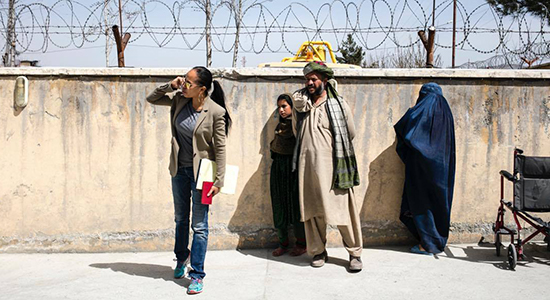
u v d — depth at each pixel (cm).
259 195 473
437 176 441
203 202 353
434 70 470
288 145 443
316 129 403
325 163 399
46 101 466
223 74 464
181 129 359
